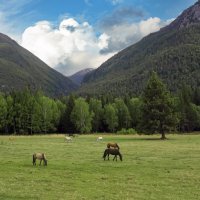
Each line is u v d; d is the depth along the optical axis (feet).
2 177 110.73
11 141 304.91
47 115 538.88
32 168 130.52
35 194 87.40
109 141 303.68
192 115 536.83
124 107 598.75
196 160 154.40
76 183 102.01
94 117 595.06
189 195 88.12
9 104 524.11
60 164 141.79
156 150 203.41
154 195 87.76
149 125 362.53
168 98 365.40
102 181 105.50
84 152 193.57
